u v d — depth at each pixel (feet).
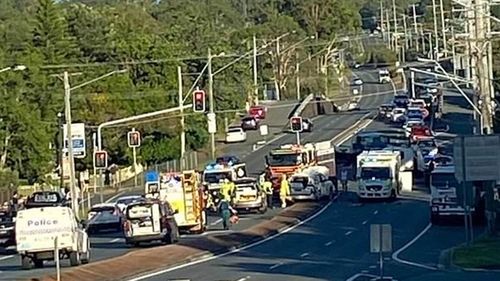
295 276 116.26
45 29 378.94
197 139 340.39
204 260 140.87
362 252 146.61
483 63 186.19
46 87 326.85
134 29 417.49
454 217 180.86
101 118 320.29
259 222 197.77
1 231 184.14
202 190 188.96
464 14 270.87
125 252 155.33
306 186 230.27
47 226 135.74
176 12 568.00
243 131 357.82
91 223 201.36
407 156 256.32
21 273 129.49
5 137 298.15
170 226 163.73
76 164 307.58
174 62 355.36
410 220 192.34
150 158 328.29
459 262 127.65
